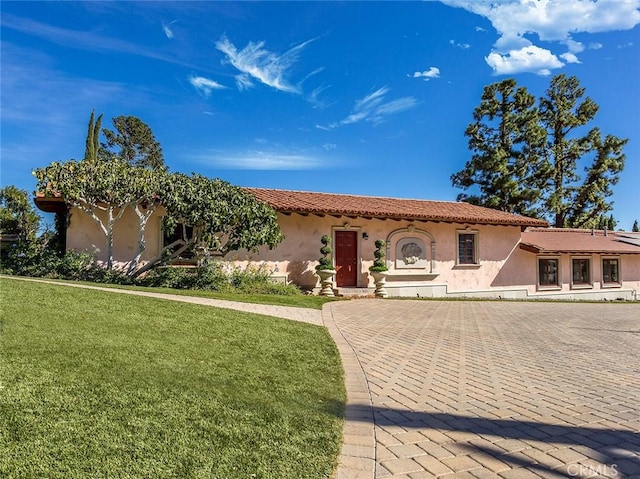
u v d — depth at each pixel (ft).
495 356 23.89
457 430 13.16
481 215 65.98
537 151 108.47
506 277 68.39
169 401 13.12
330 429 12.60
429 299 56.85
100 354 16.57
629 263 78.69
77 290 30.01
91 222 49.08
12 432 10.24
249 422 12.40
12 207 57.88
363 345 25.76
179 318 25.72
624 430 13.30
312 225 57.06
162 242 50.52
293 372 18.15
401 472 10.43
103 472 9.16
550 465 10.92
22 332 18.04
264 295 44.39
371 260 59.98
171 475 9.29
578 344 28.07
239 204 45.16
